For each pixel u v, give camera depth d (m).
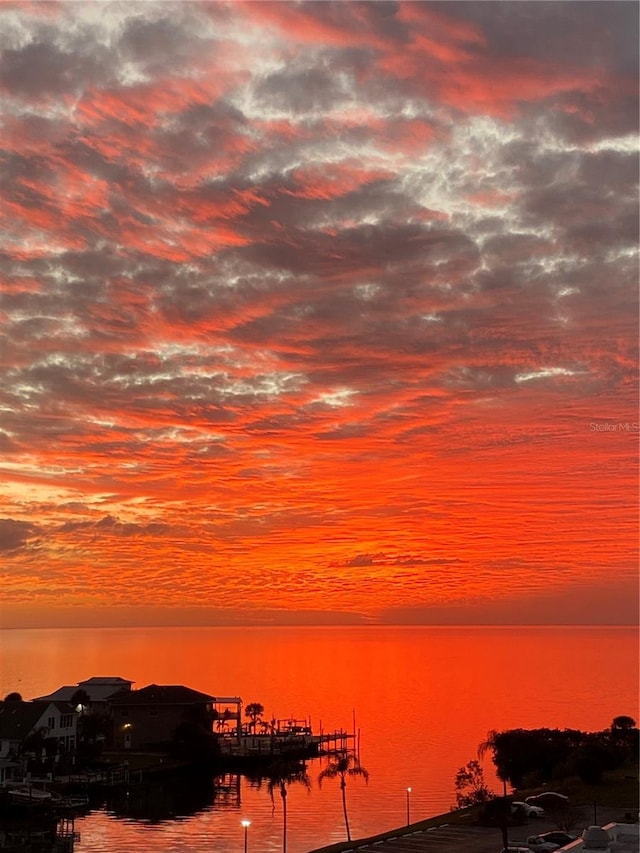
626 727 139.62
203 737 150.50
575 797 101.38
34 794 113.31
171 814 115.75
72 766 134.50
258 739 169.00
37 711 140.75
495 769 150.12
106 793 127.06
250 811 118.25
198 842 101.06
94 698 182.12
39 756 132.75
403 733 197.38
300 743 166.75
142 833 105.25
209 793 131.50
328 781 140.38
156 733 159.00
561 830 82.69
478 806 102.50
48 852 95.00
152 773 137.50
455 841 84.56
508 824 88.62
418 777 143.75
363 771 127.62
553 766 121.19
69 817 111.25
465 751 172.12
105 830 106.50
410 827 93.56
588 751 115.31
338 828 108.12
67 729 145.25
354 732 196.38
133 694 166.75
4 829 103.62
